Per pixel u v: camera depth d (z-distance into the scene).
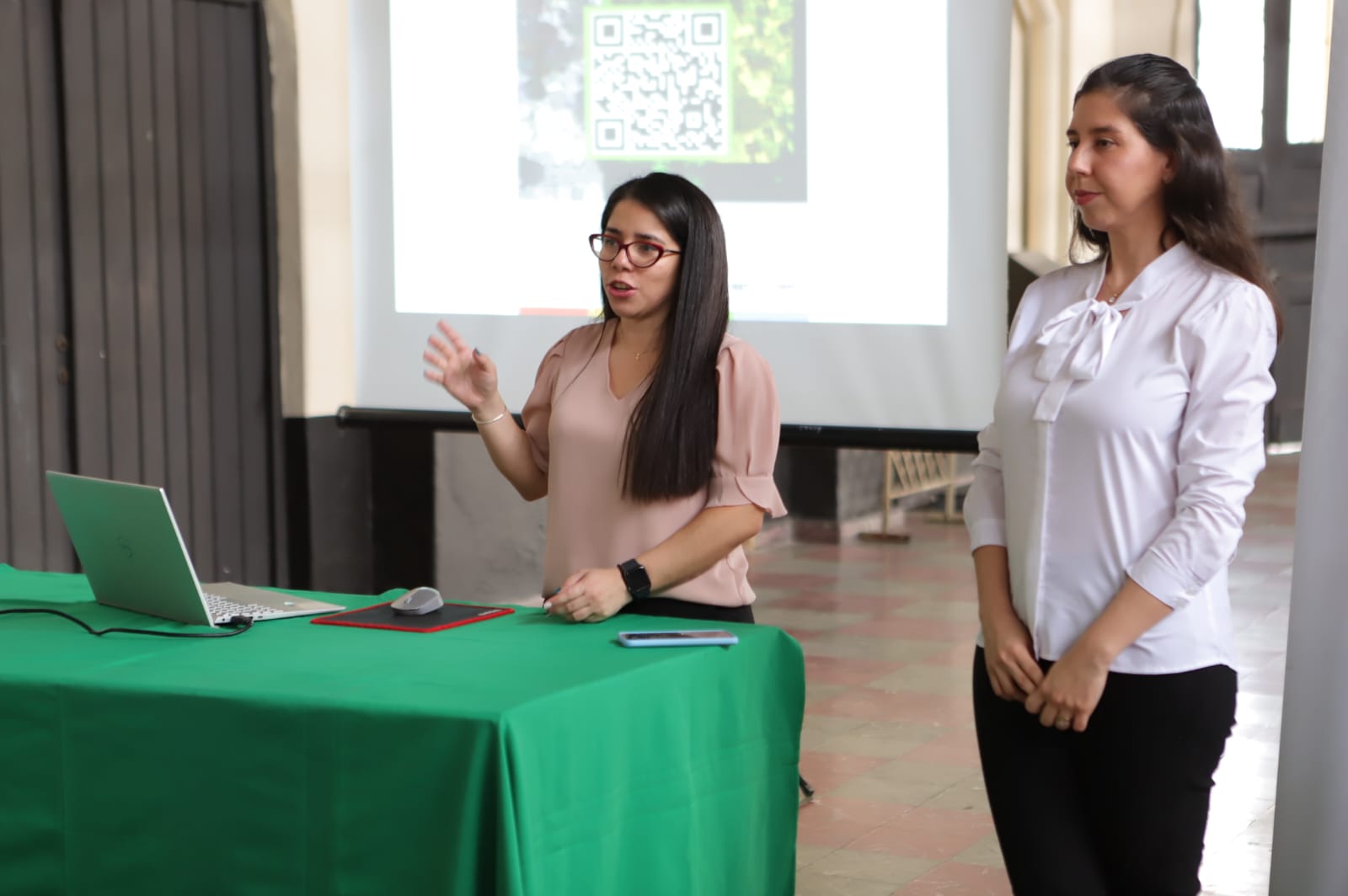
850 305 4.20
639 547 2.52
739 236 4.31
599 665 2.08
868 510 8.44
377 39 4.79
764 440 2.50
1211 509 1.85
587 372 2.62
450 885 1.82
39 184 4.36
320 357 5.07
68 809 2.06
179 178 4.73
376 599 2.67
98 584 2.58
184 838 2.00
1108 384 1.94
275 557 5.12
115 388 4.59
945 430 4.13
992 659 2.02
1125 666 1.92
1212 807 3.69
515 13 4.62
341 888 1.90
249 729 1.94
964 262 4.07
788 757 2.42
